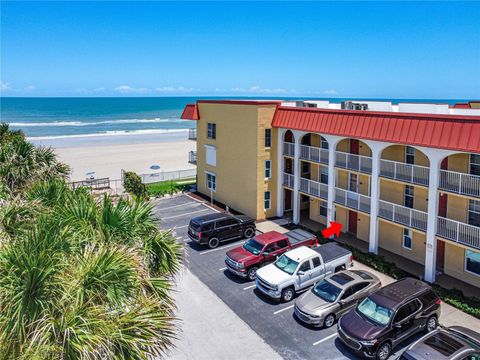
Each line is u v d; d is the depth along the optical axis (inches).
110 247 359.9
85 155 2440.9
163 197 1418.6
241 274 799.7
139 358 305.1
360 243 983.6
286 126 1066.7
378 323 574.6
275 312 696.4
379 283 705.0
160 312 339.6
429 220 768.9
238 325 658.8
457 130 692.7
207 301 733.3
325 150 1008.9
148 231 453.4
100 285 317.4
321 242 990.4
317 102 1184.8
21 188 642.2
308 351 593.0
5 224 410.3
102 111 7170.3
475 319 667.4
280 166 1141.1
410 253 891.4
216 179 1341.0
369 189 956.6
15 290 290.2
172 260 454.6
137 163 2199.8
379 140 816.3
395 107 1050.7
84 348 278.5
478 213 745.0
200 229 952.3
